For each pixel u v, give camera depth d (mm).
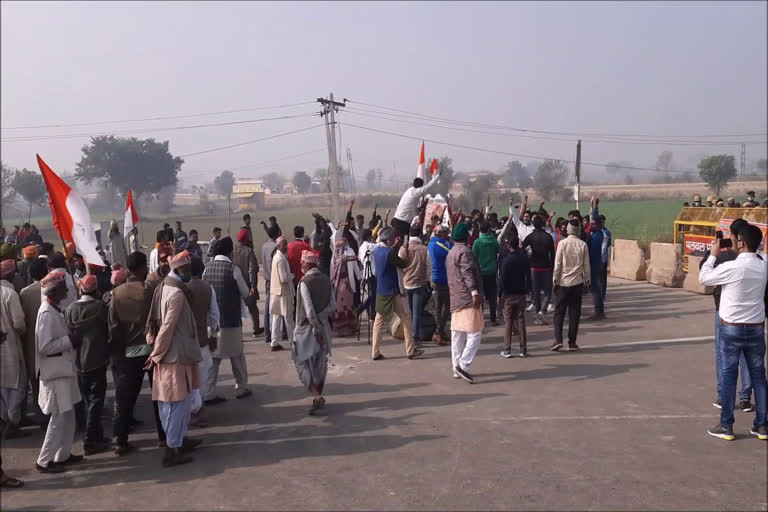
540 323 11656
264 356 9789
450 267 8008
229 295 7449
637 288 15531
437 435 6059
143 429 6762
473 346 7879
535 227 11672
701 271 6027
